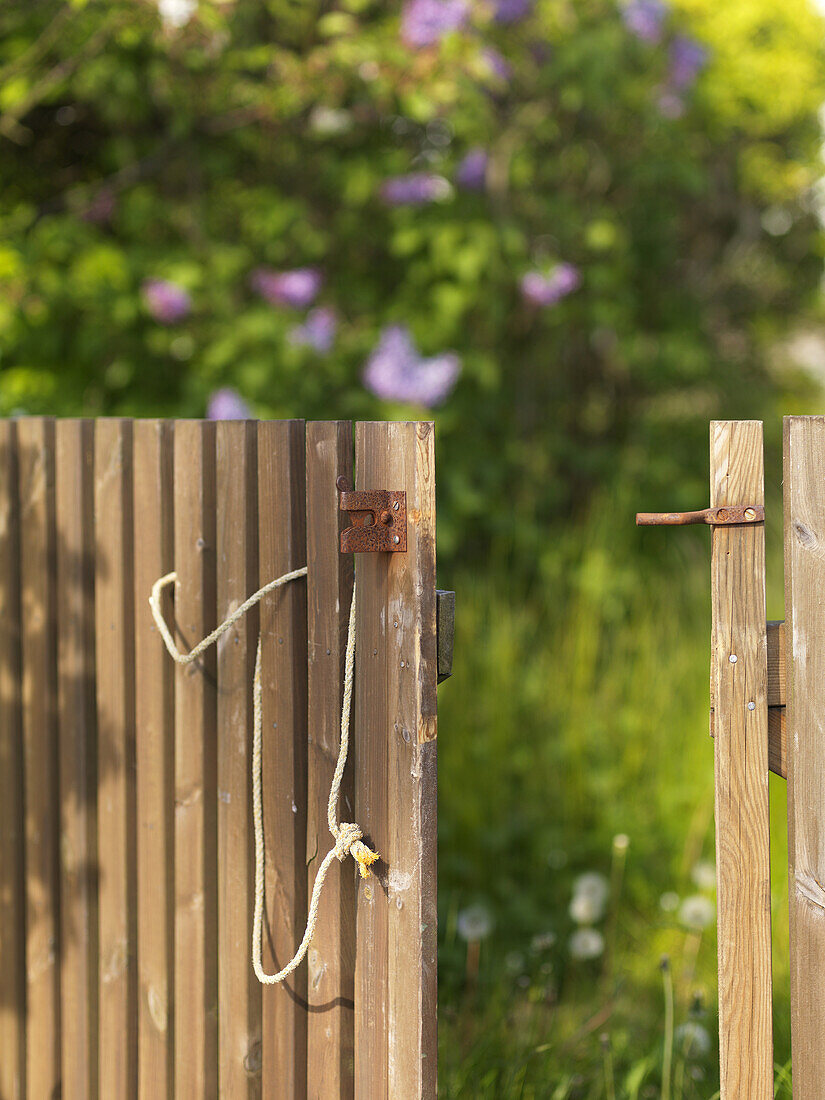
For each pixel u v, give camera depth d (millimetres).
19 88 3459
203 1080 1845
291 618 1683
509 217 4484
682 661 4051
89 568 2016
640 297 5223
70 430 2008
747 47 5352
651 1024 2762
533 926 3207
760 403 5754
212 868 1842
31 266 3531
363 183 4141
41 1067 2125
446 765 3592
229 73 3824
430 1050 1540
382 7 4129
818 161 5719
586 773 3676
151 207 3891
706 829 3471
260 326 3873
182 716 1846
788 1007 2590
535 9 4371
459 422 4551
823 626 1476
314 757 1665
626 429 5340
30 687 2123
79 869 2029
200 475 1804
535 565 4711
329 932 1650
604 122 4875
